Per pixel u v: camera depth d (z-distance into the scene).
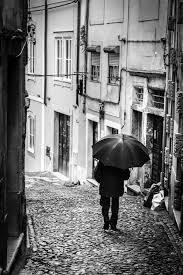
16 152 9.50
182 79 11.92
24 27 9.88
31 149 27.12
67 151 23.20
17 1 8.98
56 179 22.30
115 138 10.96
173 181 12.42
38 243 10.40
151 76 15.15
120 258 9.60
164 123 14.00
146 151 11.07
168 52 13.78
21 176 9.71
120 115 17.56
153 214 13.12
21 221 9.77
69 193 16.59
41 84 25.25
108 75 18.53
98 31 19.25
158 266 9.20
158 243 10.59
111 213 11.91
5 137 7.82
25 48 10.01
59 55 23.16
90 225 11.89
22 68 9.66
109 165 10.67
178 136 11.86
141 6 15.86
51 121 24.22
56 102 23.59
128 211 13.39
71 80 21.91
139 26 16.02
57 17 23.06
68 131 22.98
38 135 25.98
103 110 18.91
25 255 9.57
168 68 13.75
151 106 15.48
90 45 19.97
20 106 9.53
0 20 7.38
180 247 10.34
